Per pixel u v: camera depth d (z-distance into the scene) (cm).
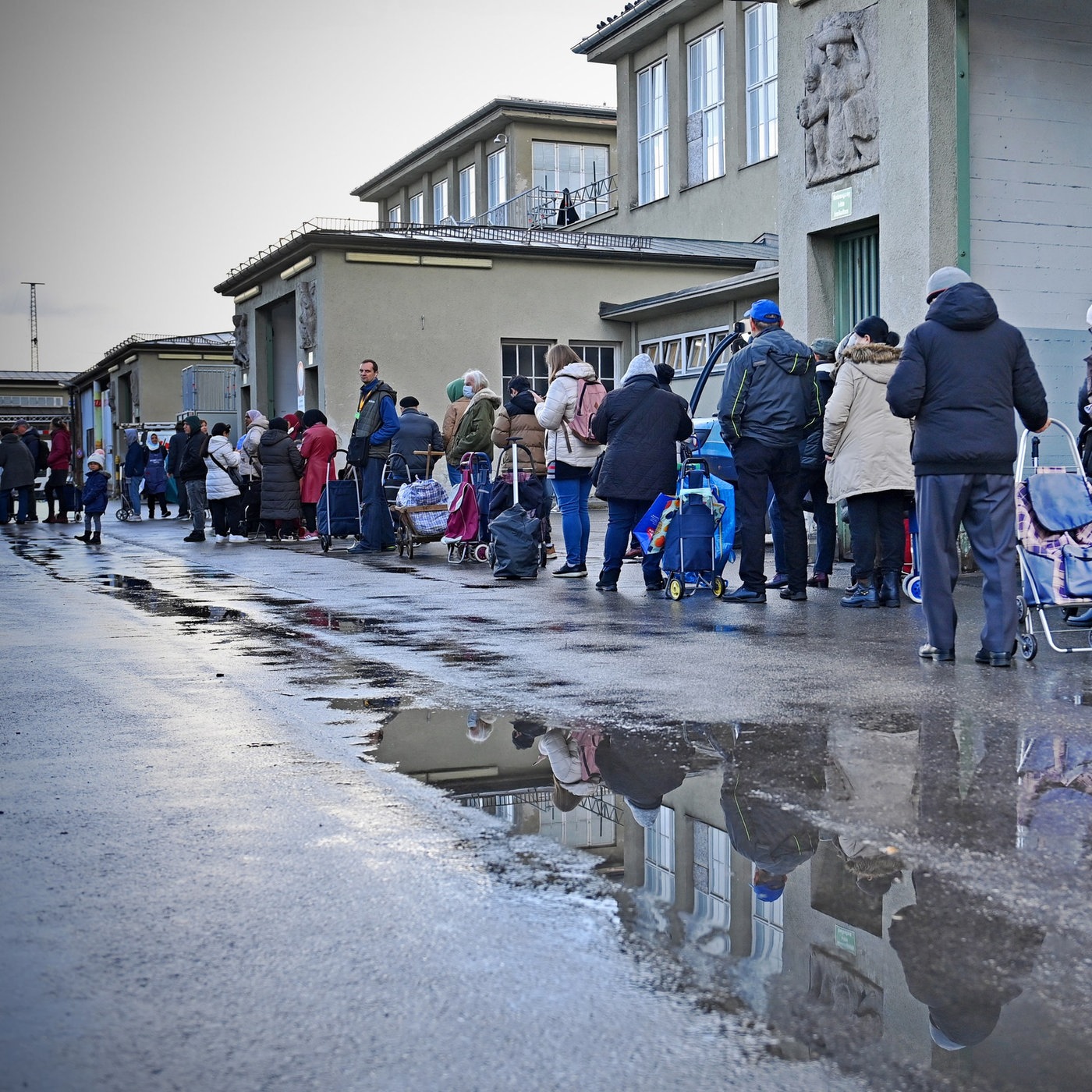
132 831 402
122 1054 251
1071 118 1230
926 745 496
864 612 920
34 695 644
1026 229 1218
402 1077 239
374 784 456
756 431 956
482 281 2658
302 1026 261
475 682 658
